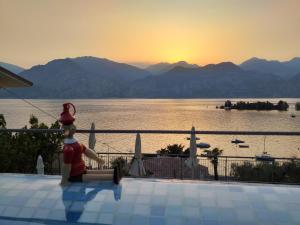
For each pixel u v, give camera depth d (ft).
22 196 15.16
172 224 13.23
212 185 15.99
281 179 37.45
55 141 47.96
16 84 38.34
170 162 42.14
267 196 14.89
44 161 46.88
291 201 14.48
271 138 443.32
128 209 14.02
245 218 13.43
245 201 14.48
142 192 15.23
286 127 549.54
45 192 15.43
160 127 548.31
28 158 45.55
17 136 48.08
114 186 15.83
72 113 17.57
